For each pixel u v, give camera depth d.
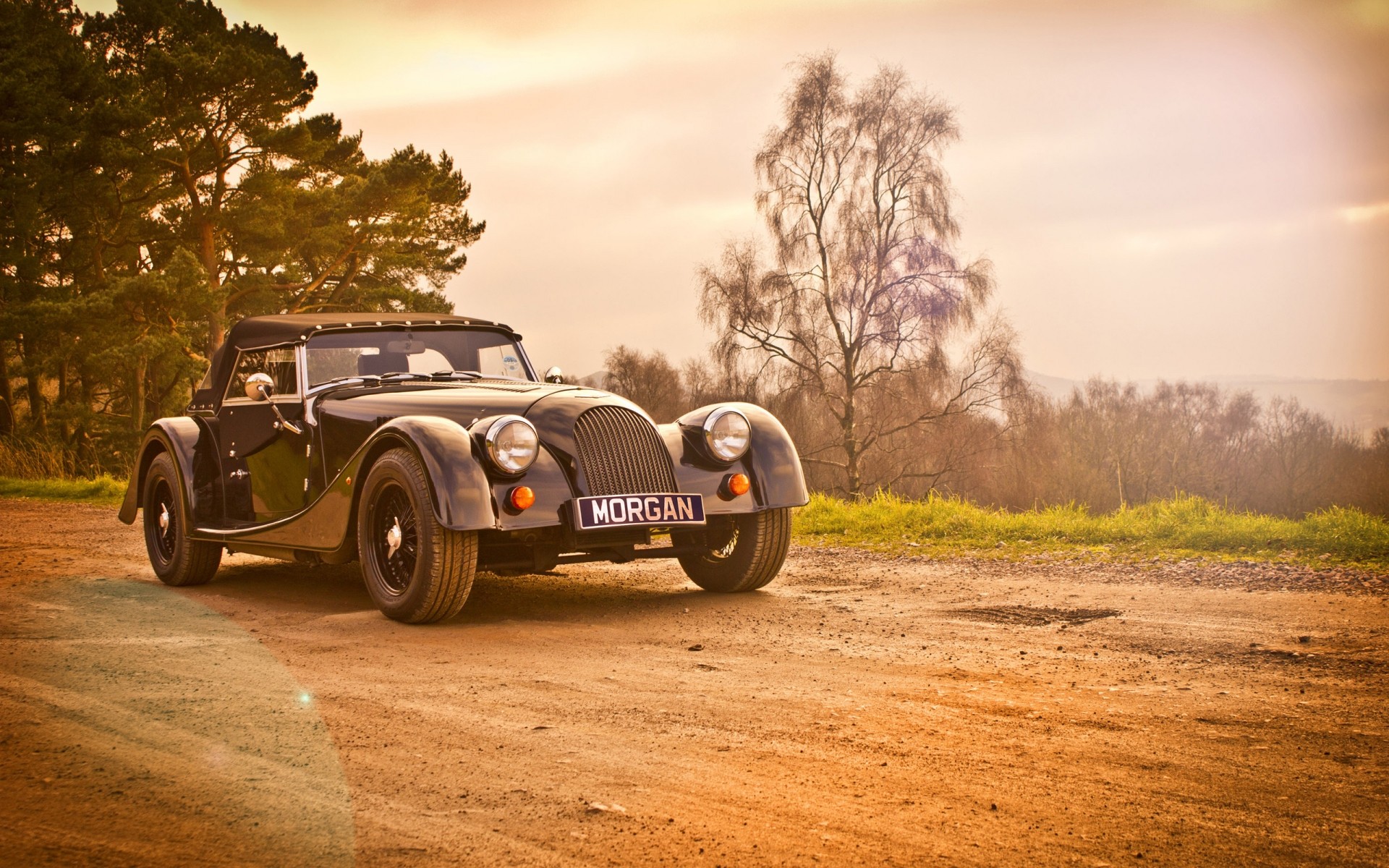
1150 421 43.78
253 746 2.79
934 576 6.16
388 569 4.92
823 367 30.31
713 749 2.78
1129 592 5.30
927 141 30.06
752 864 2.04
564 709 3.19
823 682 3.54
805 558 7.17
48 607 5.30
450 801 2.38
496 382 5.95
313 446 5.55
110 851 2.07
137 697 3.31
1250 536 6.66
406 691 3.42
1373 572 5.51
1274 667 3.65
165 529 6.46
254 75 26.98
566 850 2.10
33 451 23.92
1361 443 43.34
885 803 2.38
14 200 27.50
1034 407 29.48
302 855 2.06
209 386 6.47
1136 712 3.11
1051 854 2.09
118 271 30.36
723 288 30.02
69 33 32.09
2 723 2.98
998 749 2.77
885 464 31.95
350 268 31.84
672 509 4.88
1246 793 2.42
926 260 29.36
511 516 4.55
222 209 28.42
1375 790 2.43
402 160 28.92
